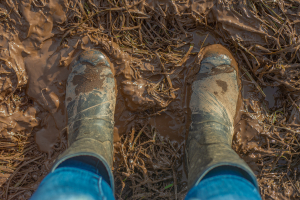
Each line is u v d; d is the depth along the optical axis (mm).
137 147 1332
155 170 1331
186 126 1292
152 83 1279
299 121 1319
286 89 1320
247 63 1295
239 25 1229
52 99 1241
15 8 1136
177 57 1286
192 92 1275
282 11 1232
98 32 1229
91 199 620
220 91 1247
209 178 745
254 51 1258
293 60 1281
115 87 1259
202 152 951
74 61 1229
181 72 1303
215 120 1145
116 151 1324
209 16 1248
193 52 1295
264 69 1274
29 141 1282
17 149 1270
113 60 1249
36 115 1264
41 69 1215
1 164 1259
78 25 1205
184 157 1250
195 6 1213
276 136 1320
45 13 1161
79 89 1201
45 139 1283
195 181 782
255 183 722
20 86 1220
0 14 1135
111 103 1212
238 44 1248
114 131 1310
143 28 1276
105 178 834
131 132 1335
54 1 1154
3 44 1158
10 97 1221
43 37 1190
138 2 1201
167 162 1328
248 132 1331
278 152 1320
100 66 1214
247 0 1216
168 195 1334
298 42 1226
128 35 1265
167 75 1278
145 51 1279
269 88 1361
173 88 1294
